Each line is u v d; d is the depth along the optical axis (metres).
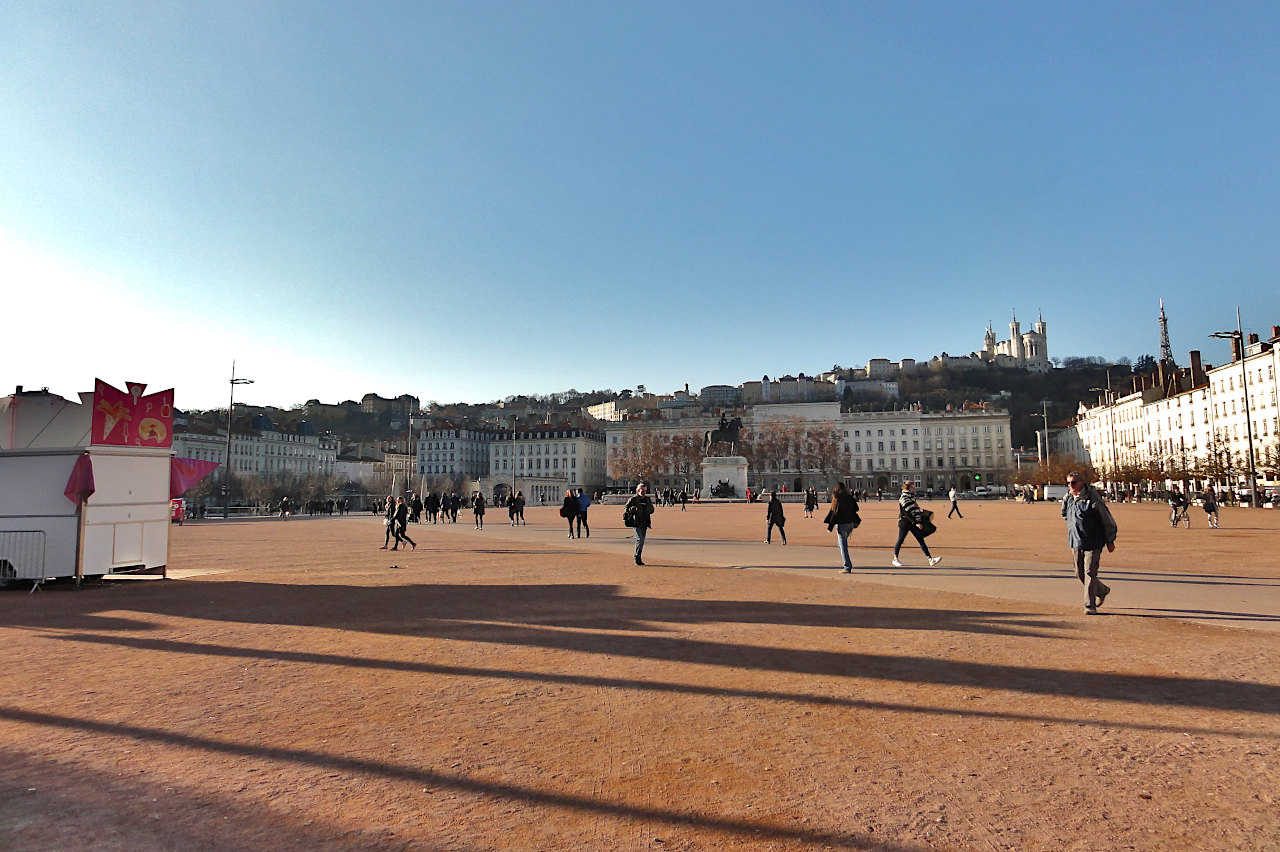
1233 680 7.53
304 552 25.41
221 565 20.88
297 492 119.88
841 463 141.62
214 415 159.25
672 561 20.53
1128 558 19.84
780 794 5.00
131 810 4.81
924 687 7.48
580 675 8.14
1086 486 11.39
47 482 16.47
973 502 96.19
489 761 5.63
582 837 4.42
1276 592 13.37
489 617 11.75
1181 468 79.19
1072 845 4.26
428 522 51.12
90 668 8.62
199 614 12.40
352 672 8.35
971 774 5.30
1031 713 6.61
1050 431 167.75
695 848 4.27
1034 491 97.81
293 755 5.78
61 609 13.28
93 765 5.59
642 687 7.64
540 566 19.66
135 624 11.52
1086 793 4.95
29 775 5.40
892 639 9.71
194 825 4.59
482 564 20.39
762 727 6.36
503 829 4.52
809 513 51.31
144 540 17.62
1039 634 9.91
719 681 7.82
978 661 8.48
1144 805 4.76
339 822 4.62
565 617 11.68
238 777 5.34
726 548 24.80
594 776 5.34
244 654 9.30
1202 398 87.44
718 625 10.85
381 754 5.79
